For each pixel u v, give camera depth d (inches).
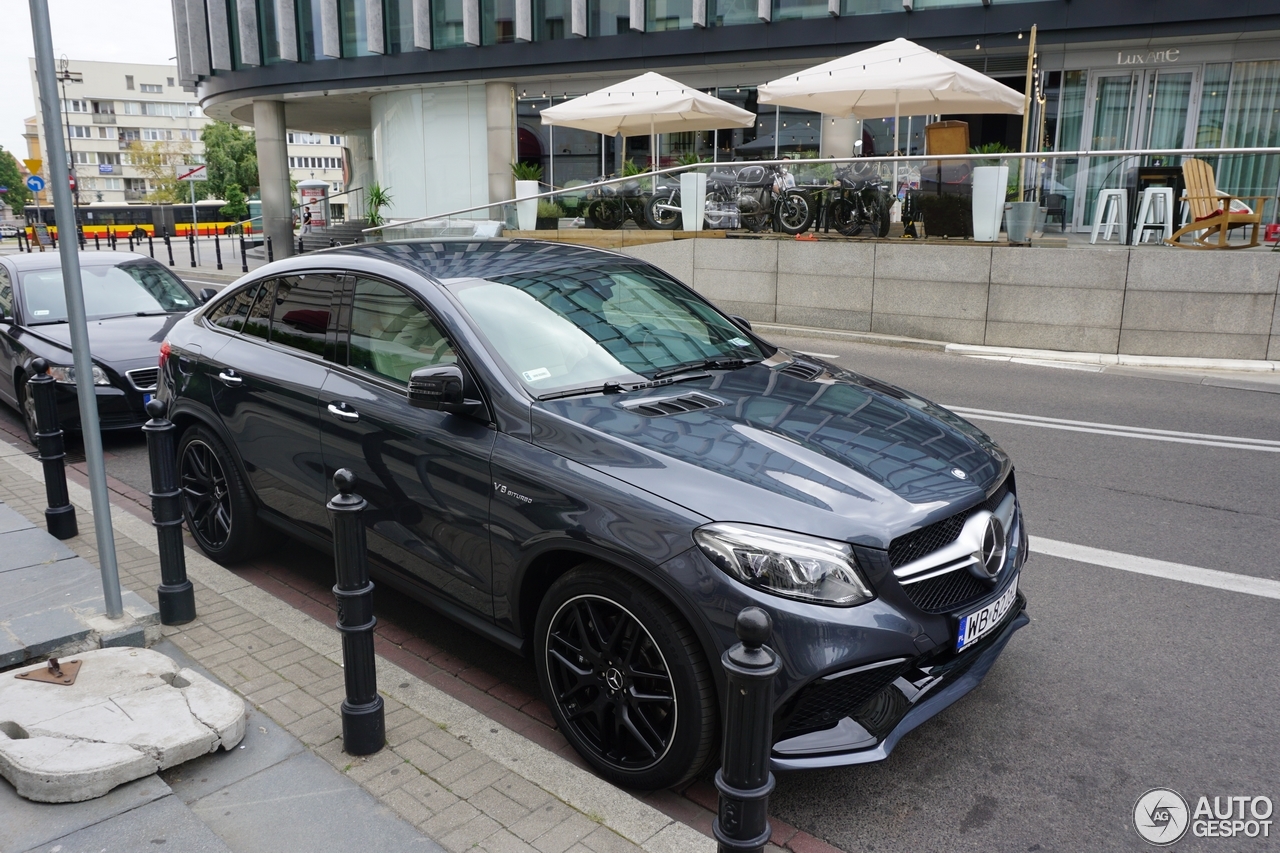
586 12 885.8
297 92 1082.7
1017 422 316.5
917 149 786.2
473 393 142.4
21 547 189.5
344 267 174.4
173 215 2460.6
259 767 122.1
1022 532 143.3
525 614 134.9
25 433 335.6
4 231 3068.4
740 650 83.2
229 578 185.3
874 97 594.6
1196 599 181.6
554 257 181.5
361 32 1021.2
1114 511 229.6
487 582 137.9
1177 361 423.8
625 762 122.6
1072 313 448.1
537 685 154.5
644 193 572.7
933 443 139.3
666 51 855.1
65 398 295.3
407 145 1049.5
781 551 110.0
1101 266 439.5
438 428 143.6
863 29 764.6
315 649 155.5
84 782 113.0
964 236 471.5
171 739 121.2
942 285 475.8
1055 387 375.6
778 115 840.3
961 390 368.5
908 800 123.3
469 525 138.5
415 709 137.8
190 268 1080.8
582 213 600.4
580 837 109.6
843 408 147.6
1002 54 734.5
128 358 305.3
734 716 83.1
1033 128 730.2
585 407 136.8
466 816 113.0
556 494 125.6
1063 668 156.4
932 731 139.0
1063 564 198.5
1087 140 732.0
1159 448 284.4
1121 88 716.0
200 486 203.9
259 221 1656.0
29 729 122.8
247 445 183.6
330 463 164.2
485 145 998.4
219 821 111.4
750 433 131.7
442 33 970.1
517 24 909.8
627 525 117.3
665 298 179.3
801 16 788.0
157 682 136.3
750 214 537.6
